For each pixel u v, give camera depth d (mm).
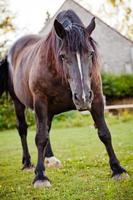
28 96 5387
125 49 27797
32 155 7551
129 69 27547
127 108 17859
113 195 4070
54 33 4566
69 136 10516
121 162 5797
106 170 5359
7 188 4816
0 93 6895
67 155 7160
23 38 6633
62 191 4434
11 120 14438
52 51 4566
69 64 4105
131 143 8156
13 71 6297
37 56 4898
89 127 13102
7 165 6539
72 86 4090
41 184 4656
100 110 4801
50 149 6047
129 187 4348
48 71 4637
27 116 14164
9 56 6672
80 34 4145
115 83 20984
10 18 19531
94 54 4336
